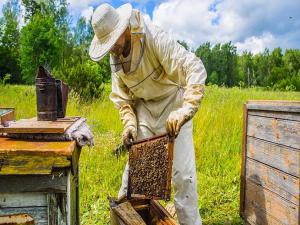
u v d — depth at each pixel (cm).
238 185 430
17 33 5150
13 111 285
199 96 238
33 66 4244
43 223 180
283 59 7362
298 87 4028
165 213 245
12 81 4709
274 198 267
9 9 6147
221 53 8238
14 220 177
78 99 918
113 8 239
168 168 214
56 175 174
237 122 645
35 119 252
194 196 284
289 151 246
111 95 304
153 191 229
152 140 234
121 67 262
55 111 244
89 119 704
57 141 198
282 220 256
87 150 511
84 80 1039
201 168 494
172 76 265
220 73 8175
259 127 291
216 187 425
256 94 1178
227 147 549
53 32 4372
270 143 273
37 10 5369
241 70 8288
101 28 230
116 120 734
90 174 437
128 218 222
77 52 5353
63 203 179
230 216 357
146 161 237
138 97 295
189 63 246
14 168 169
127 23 228
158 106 288
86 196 386
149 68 263
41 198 178
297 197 236
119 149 528
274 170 267
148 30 251
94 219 340
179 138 275
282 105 252
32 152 172
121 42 243
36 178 174
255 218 299
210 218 354
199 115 658
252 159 304
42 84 238
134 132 283
